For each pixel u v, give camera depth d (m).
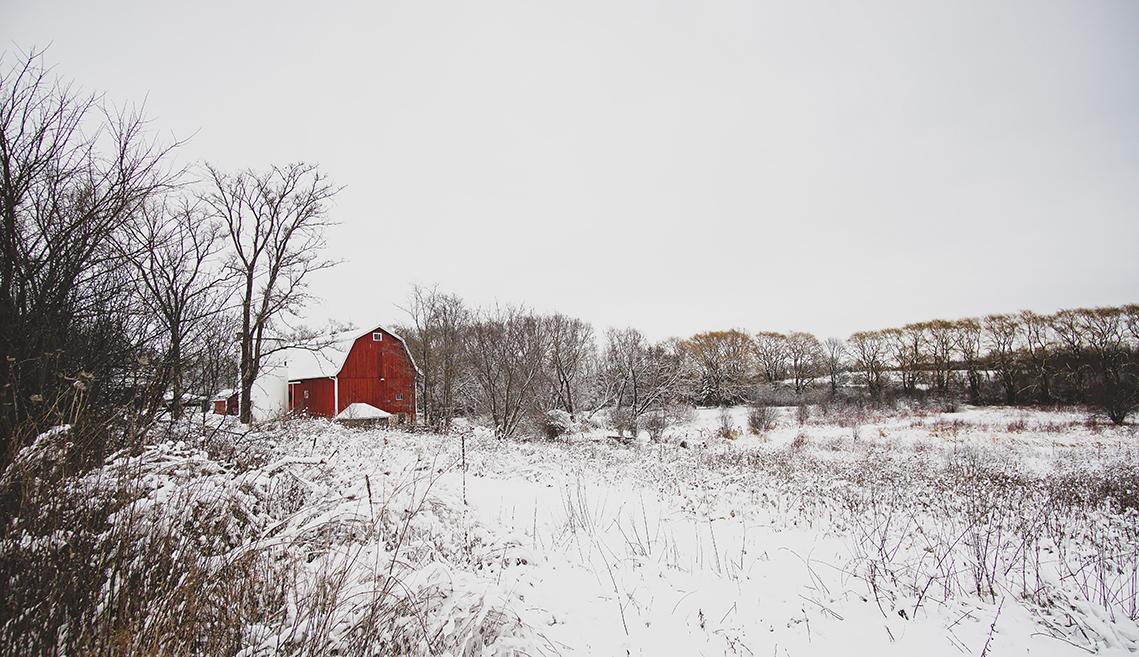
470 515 6.89
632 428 28.98
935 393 50.75
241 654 3.16
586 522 7.80
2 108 6.21
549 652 4.02
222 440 8.45
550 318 37.38
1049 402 45.78
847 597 5.35
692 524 8.16
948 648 4.40
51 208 6.59
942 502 9.33
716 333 69.25
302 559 4.23
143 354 7.05
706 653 4.21
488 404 30.08
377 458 10.58
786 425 33.31
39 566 2.92
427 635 3.62
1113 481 12.25
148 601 3.07
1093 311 50.28
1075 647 4.47
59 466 3.64
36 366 5.69
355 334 31.95
